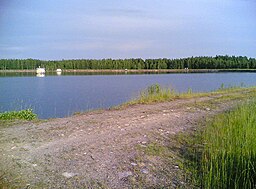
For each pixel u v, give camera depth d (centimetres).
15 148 543
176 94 1380
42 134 647
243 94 1441
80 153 515
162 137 619
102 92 2688
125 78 5534
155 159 486
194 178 410
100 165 459
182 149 538
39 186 384
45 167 450
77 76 6988
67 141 590
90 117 859
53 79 5519
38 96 2444
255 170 410
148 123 759
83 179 407
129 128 701
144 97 1254
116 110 998
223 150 456
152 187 386
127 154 509
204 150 505
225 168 406
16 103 1903
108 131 671
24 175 418
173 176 420
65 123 768
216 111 948
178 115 877
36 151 526
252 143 474
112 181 402
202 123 755
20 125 751
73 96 2398
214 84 3156
